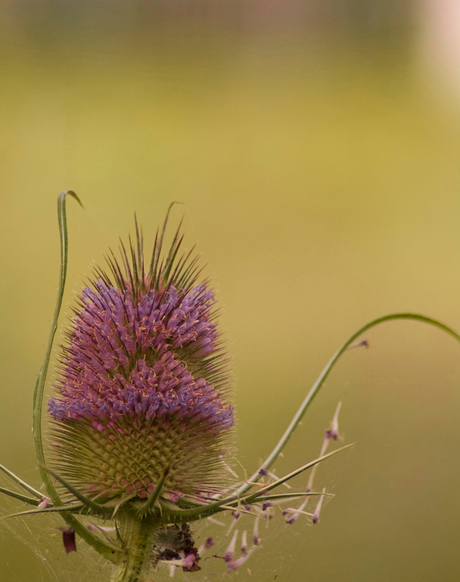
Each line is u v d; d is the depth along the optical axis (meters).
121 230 1.49
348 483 0.85
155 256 0.58
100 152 1.94
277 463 0.86
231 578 0.67
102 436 0.57
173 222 1.59
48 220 1.48
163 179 1.85
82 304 0.58
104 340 0.57
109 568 0.63
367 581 0.72
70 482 0.57
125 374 0.57
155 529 0.57
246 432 0.93
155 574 0.58
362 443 0.94
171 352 0.57
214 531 0.67
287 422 0.96
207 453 0.58
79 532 0.56
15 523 0.67
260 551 0.68
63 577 0.65
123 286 0.58
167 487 0.57
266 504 0.58
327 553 0.75
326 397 1.05
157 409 0.57
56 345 0.58
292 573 0.71
